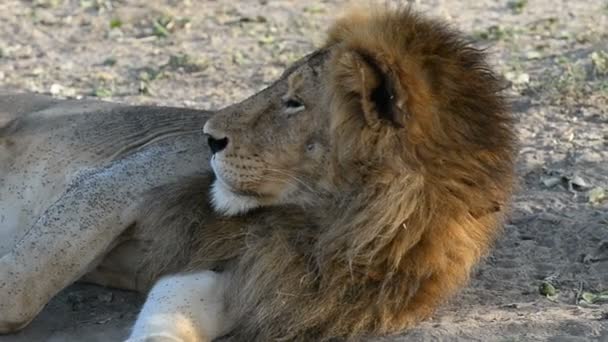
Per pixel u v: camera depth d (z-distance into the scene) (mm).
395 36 9281
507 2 22625
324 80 9383
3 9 23578
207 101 17297
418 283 9430
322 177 9391
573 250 11695
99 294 11023
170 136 11094
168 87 18188
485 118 9484
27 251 9984
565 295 10625
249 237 9609
